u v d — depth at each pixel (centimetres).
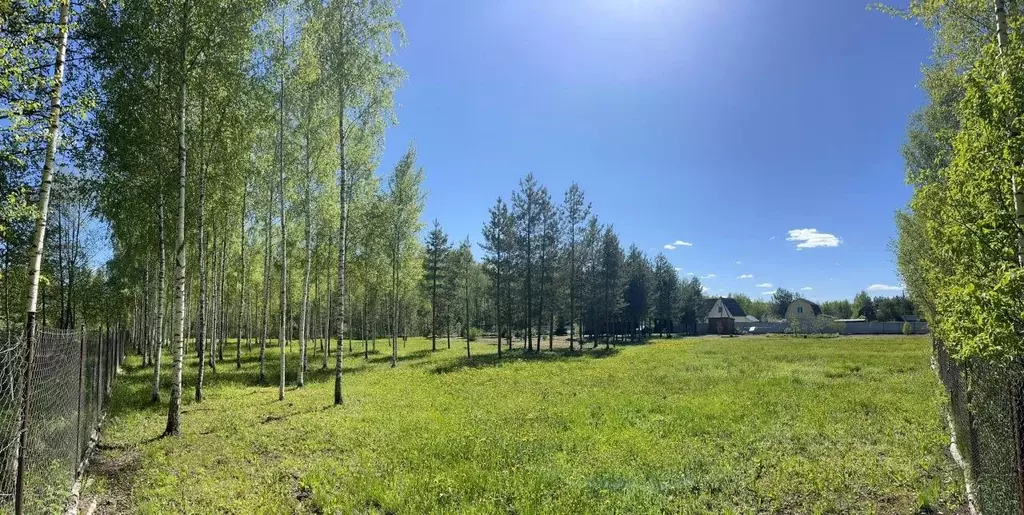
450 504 629
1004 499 457
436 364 2748
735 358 2836
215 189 1498
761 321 9619
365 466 789
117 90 1145
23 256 1248
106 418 1185
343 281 1462
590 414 1198
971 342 462
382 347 4441
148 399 1472
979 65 485
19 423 439
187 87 1134
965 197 518
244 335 5884
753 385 1653
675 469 758
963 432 716
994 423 488
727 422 1073
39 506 508
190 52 1073
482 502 632
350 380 2061
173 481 726
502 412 1223
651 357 3062
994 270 487
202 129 1203
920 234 1468
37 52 581
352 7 1439
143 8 1066
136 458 859
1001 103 448
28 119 565
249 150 1567
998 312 430
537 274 3769
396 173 2802
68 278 2312
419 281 4491
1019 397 402
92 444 905
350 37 1438
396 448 889
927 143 1611
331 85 1457
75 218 2344
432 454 848
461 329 6100
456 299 4453
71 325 2352
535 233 3762
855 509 619
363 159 2206
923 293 1547
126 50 1091
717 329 8275
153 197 1361
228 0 1076
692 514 608
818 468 754
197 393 1474
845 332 7088
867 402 1270
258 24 1269
